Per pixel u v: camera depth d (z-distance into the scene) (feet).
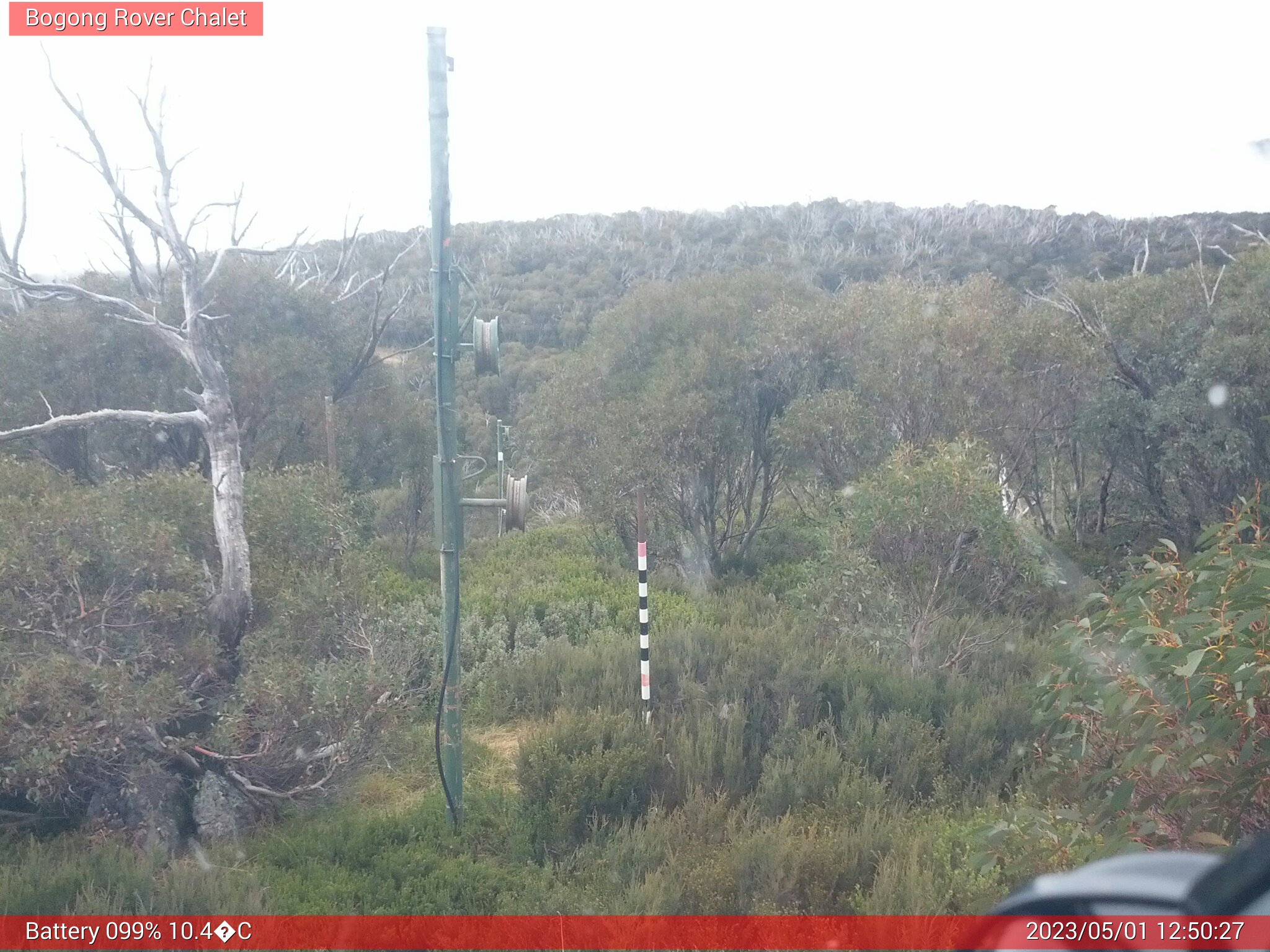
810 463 47.21
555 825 20.89
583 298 132.77
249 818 22.38
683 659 30.25
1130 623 15.70
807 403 44.83
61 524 21.42
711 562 48.34
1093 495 53.42
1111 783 16.74
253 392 48.29
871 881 17.65
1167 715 14.35
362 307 60.08
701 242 162.30
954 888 16.31
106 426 44.96
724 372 48.01
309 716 21.97
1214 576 15.44
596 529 52.90
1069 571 41.73
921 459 32.86
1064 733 17.47
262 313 50.37
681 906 16.94
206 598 23.39
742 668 28.55
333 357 52.37
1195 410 42.32
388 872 19.02
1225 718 13.16
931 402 43.57
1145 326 46.37
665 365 49.26
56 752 19.30
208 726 22.50
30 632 20.63
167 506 24.63
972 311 44.39
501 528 22.12
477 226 185.78
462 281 22.44
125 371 44.98
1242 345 41.11
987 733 24.73
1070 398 46.19
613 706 27.04
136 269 45.60
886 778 22.17
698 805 20.88
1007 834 16.21
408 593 45.06
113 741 20.12
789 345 47.85
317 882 18.72
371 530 55.26
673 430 45.62
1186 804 13.97
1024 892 10.01
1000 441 45.44
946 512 30.45
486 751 26.94
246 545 23.76
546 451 53.01
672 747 24.08
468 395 95.66
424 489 57.82
